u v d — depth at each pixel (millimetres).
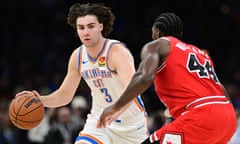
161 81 9312
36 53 28766
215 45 29156
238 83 27281
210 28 29031
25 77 27047
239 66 28672
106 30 10867
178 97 9180
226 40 29375
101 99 10945
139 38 29219
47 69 27609
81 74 11008
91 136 10844
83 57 10859
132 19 30000
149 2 30156
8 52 28734
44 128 19766
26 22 29969
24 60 28484
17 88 25250
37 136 19750
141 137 11156
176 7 29359
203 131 8961
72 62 11125
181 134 9023
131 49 28906
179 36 9773
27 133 19844
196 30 28656
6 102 24203
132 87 8469
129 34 29203
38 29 29969
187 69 9180
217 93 9250
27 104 10742
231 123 9195
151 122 20078
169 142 9109
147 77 8422
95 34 10422
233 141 18828
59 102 11375
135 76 8516
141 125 11102
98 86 10812
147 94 24656
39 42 29234
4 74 27062
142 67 8555
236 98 24859
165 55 9016
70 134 19438
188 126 8992
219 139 9164
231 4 29594
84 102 21562
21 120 10695
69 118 19609
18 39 29562
